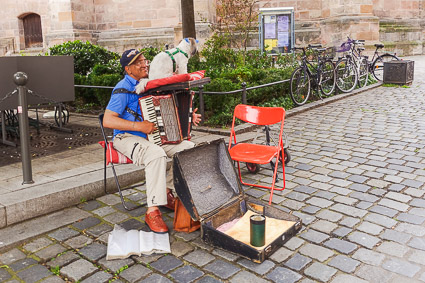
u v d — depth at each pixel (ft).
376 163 16.84
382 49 58.39
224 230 11.17
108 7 68.23
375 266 9.71
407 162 16.79
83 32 66.39
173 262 10.17
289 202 13.46
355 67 35.14
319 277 9.36
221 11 49.67
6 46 82.02
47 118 27.17
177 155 10.87
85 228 12.04
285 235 10.63
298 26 62.13
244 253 10.05
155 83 11.63
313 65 31.73
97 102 31.12
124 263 10.17
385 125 23.12
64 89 18.80
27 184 13.74
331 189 14.38
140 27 67.21
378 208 12.74
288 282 9.21
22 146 13.51
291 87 28.50
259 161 12.74
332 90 32.76
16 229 11.85
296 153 18.76
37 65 17.70
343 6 56.08
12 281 9.55
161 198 11.65
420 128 22.03
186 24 31.24
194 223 11.72
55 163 16.38
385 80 37.78
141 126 11.71
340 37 56.54
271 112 14.17
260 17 43.68
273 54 41.68
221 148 12.18
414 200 13.20
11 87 17.20
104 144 13.26
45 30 78.23
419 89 34.68
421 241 10.73
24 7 79.05
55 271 9.93
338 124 23.99
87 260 10.39
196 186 11.29
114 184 14.67
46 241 11.36
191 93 12.76
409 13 67.15
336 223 11.91
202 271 9.77
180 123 12.69
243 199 12.01
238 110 14.96
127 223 12.32
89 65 37.83
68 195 13.37
